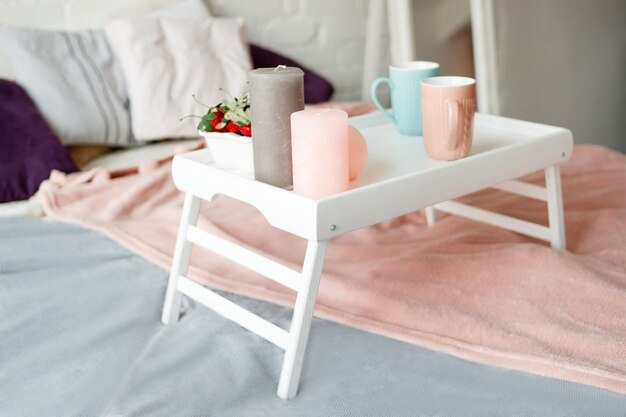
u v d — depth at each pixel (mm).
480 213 1542
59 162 1828
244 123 1138
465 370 1090
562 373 1050
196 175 1186
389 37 2748
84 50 2064
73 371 1125
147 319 1287
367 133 1395
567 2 2656
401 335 1172
